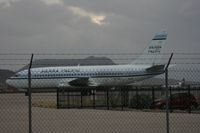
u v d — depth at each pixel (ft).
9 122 74.43
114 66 225.56
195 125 65.77
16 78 204.44
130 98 124.98
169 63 45.80
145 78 224.94
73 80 215.10
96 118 83.35
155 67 219.41
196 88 115.44
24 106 125.18
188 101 111.96
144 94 124.77
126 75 223.10
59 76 215.31
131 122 73.00
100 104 128.26
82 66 222.28
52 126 66.95
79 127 64.80
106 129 61.26
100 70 221.87
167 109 45.09
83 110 111.24
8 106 123.85
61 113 98.07
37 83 210.79
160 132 56.03
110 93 127.85
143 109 117.19
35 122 74.43
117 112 102.58
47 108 120.57
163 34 238.07
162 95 122.01
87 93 127.34
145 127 63.26
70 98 132.26
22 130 60.75
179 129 59.57
